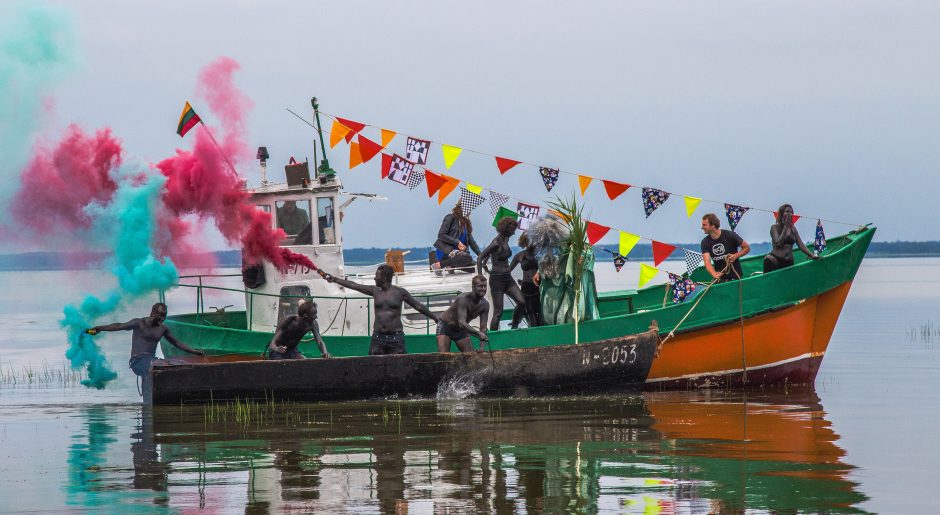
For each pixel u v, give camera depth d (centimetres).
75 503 1008
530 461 1180
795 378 1906
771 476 1105
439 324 1748
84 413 1617
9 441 1353
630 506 982
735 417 1514
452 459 1195
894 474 1116
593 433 1370
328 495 1026
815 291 1861
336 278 1736
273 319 1917
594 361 1709
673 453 1228
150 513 969
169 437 1366
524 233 1867
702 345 1845
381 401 1659
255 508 981
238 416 1532
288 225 1922
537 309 1883
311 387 1642
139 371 1725
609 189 1897
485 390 1686
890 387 1880
